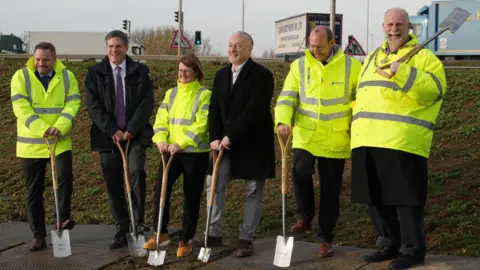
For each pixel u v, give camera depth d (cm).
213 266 527
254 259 543
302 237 633
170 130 577
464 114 984
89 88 598
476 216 625
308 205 626
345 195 744
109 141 595
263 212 730
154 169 941
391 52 501
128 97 595
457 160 799
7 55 1825
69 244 573
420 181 485
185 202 568
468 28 2438
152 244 560
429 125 489
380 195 493
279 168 890
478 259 502
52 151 583
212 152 559
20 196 907
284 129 530
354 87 559
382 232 518
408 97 484
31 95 599
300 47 3344
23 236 652
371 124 491
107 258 564
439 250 556
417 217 487
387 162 484
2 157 1078
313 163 561
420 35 2534
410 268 484
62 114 593
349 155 552
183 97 576
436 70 480
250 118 528
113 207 602
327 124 550
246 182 554
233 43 541
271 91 546
